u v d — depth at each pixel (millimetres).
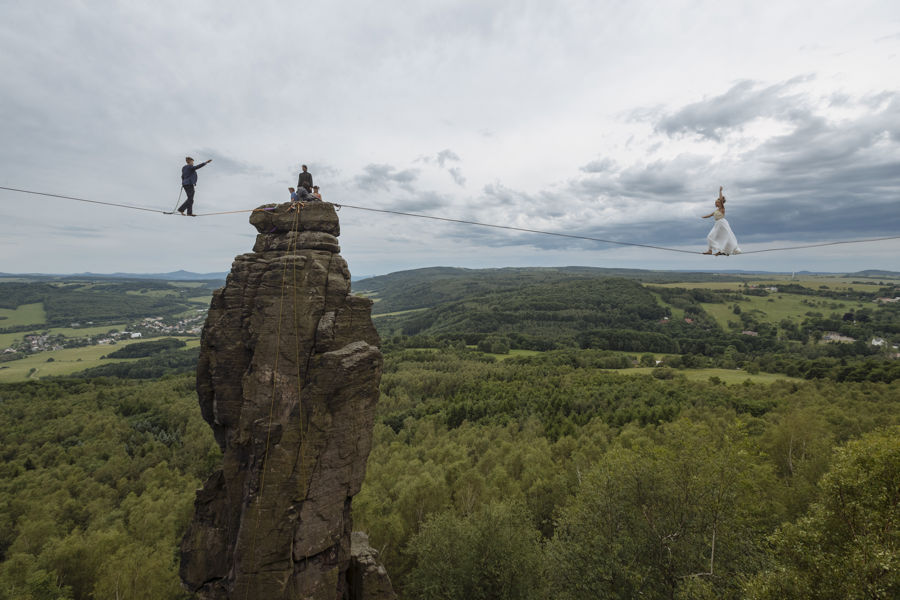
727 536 34094
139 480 92875
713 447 36688
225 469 18531
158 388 160500
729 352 191625
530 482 66625
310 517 17906
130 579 46906
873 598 21641
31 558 53562
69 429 118000
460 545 40500
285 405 17859
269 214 20734
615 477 39500
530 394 127875
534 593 38062
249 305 19516
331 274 20031
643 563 35469
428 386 156125
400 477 69000
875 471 25828
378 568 21859
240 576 16797
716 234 21531
